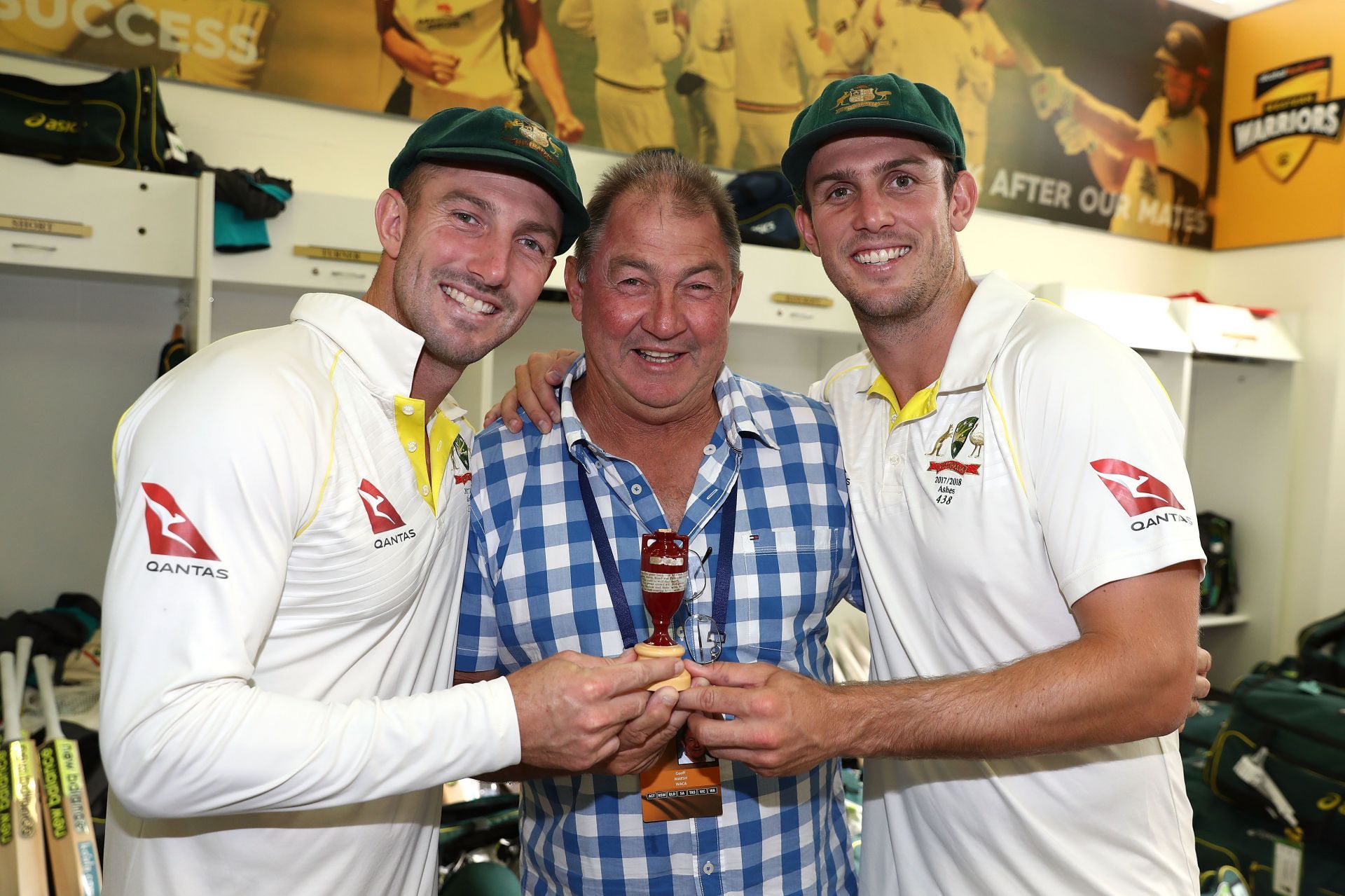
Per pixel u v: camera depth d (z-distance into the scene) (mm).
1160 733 1024
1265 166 4449
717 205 1320
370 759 868
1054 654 1036
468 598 1334
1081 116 4199
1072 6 4133
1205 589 4137
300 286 2355
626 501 1315
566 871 1277
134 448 908
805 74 3510
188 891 973
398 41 2811
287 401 943
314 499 966
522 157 1076
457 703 918
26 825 1744
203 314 2186
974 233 3990
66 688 2174
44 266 2082
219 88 2580
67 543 2523
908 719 1029
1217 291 4699
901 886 1318
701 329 1279
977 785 1205
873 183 1215
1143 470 1030
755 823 1251
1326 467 4156
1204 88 4562
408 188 1138
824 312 3049
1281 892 2332
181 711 813
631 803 1246
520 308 1152
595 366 1337
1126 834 1158
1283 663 3498
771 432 1407
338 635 1013
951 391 1206
